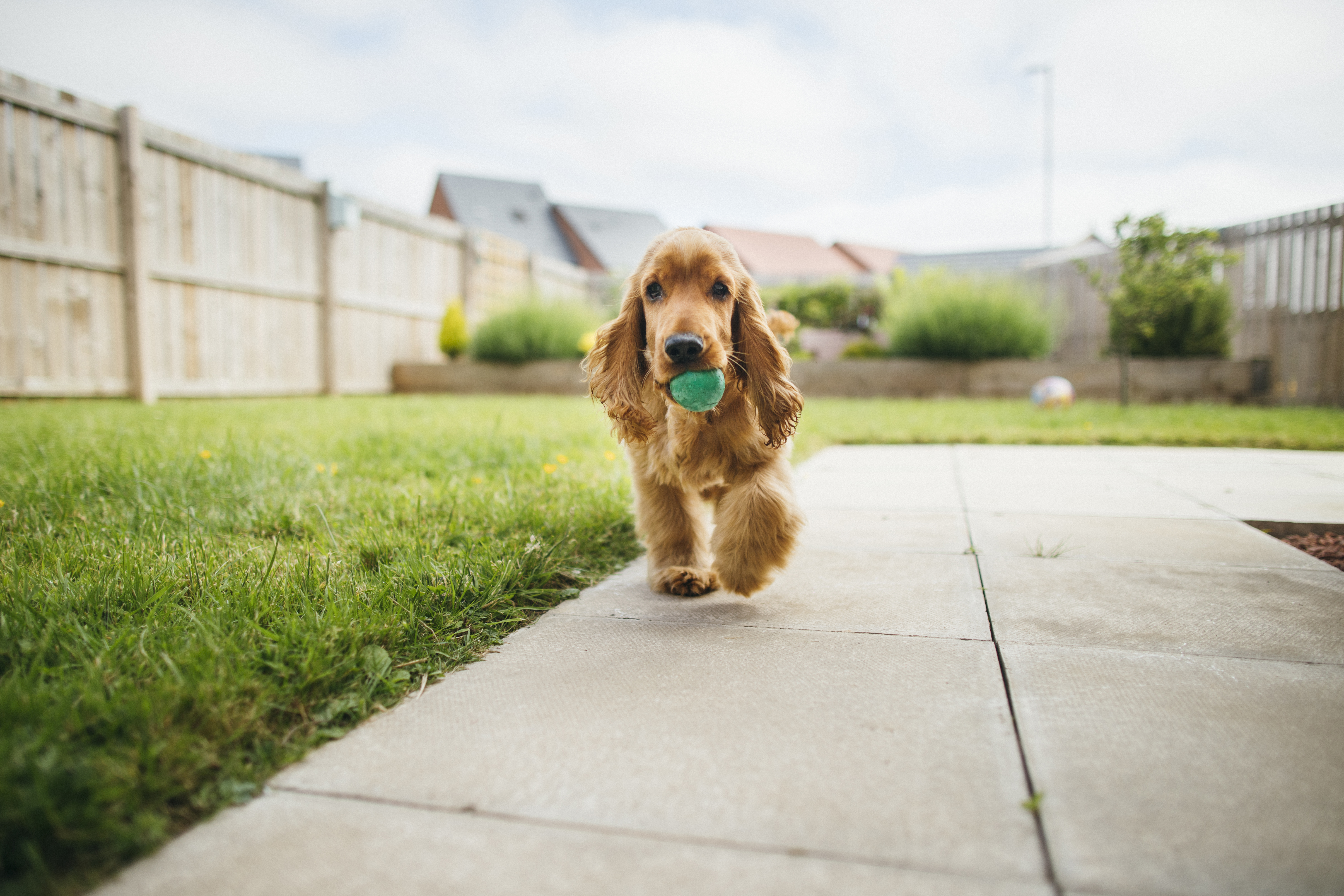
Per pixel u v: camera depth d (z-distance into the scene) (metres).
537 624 2.20
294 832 1.21
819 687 1.72
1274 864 1.08
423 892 1.06
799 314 17.53
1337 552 2.91
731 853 1.14
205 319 9.28
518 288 15.80
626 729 1.53
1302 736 1.45
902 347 11.76
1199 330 10.28
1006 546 2.99
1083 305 12.25
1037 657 1.86
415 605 2.08
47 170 7.46
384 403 9.37
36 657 1.63
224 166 9.32
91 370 8.00
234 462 3.85
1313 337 9.55
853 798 1.27
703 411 2.21
